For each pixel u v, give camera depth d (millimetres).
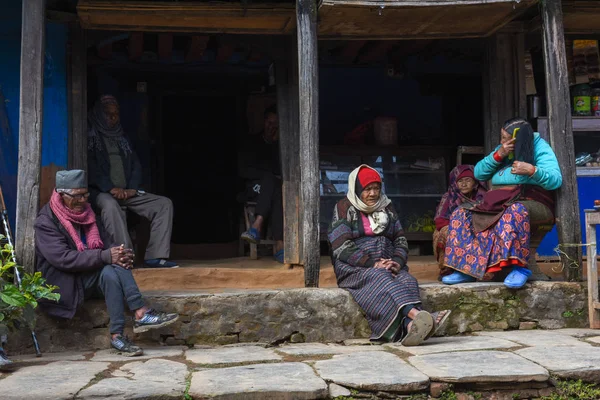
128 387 3977
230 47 7492
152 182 8891
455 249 5922
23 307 4789
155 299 5309
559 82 5914
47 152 6348
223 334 5375
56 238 5133
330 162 7875
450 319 5605
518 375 4168
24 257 5242
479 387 4215
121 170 6645
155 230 6402
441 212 6387
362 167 5605
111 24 6297
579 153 7051
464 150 7207
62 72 6398
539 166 5867
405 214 7941
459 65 8828
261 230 7324
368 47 8133
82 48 6418
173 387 3982
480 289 5672
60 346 5234
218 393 3891
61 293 5129
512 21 7039
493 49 7082
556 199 5949
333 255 5617
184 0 6133
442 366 4379
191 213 9953
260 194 7207
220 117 9891
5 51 6422
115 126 6750
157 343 5309
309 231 5668
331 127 8812
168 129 9812
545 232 6000
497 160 5957
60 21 6289
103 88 8453
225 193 9945
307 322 5449
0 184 6363
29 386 4012
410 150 8031
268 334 5418
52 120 6363
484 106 7191
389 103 8914
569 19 6688
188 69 8594
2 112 6391
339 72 8828
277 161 7695
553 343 5023
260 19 6277
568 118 5914
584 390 4258
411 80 8938
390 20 6180
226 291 5719
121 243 6039
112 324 5043
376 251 5500
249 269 6273
